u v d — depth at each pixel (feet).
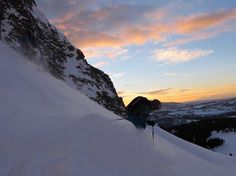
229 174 24.23
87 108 25.64
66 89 29.76
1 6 43.78
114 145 17.61
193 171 20.90
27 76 25.32
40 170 13.85
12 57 27.76
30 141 15.90
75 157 15.15
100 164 15.61
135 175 16.43
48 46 58.75
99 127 18.24
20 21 44.96
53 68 51.85
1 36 38.60
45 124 18.08
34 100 21.35
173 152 23.61
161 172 18.38
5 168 13.93
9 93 20.27
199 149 39.11
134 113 21.49
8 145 15.17
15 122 17.22
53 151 15.24
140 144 19.89
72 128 17.40
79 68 68.03
